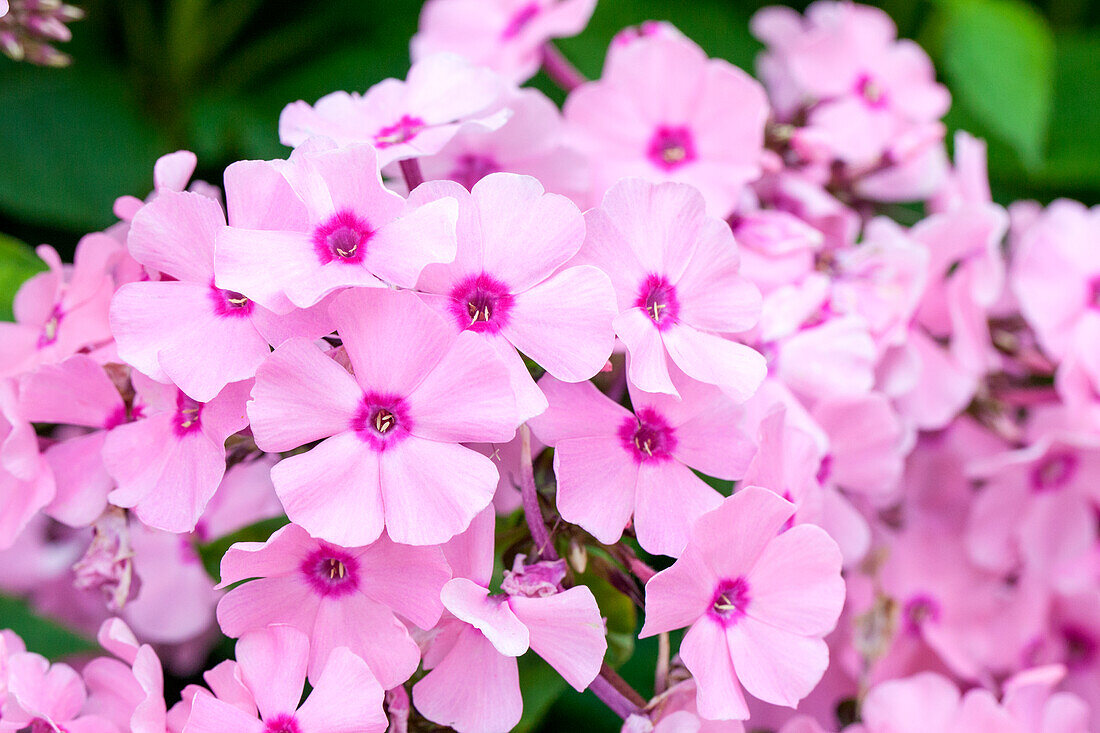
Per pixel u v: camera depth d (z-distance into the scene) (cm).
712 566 31
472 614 30
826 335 36
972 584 39
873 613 38
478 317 30
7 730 32
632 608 34
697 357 31
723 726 32
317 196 30
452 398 30
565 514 31
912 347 37
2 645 31
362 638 30
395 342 30
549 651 30
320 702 30
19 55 36
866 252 37
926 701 36
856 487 37
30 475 32
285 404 30
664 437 31
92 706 32
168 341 30
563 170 35
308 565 30
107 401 32
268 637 31
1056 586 39
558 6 39
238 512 36
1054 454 39
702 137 37
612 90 36
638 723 31
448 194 30
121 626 32
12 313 35
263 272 30
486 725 31
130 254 32
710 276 32
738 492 30
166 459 31
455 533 30
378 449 30
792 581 31
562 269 31
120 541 33
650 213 31
